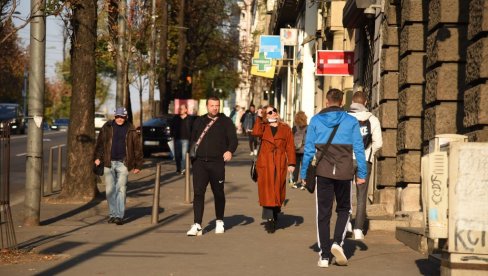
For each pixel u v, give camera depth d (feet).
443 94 59.98
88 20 89.81
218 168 64.23
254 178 66.23
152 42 185.78
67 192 90.53
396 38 77.87
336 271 47.62
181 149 132.77
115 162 72.28
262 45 196.85
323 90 156.76
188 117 132.87
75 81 90.58
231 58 266.57
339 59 110.52
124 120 72.69
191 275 45.83
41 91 68.23
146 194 100.32
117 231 66.74
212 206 87.15
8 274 45.70
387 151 77.56
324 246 49.60
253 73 219.82
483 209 39.96
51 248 56.34
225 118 64.54
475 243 40.01
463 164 40.04
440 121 60.08
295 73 216.13
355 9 92.17
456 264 40.16
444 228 40.52
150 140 177.37
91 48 90.53
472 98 52.21
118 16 135.13
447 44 59.82
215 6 246.47
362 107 61.52
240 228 68.90
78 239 61.31
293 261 51.37
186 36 222.69
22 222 71.26
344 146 50.16
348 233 63.46
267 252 55.16
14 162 153.48
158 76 203.51
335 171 49.78
